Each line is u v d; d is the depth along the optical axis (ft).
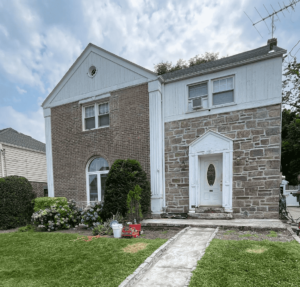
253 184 22.03
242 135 22.89
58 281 10.57
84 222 24.06
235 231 18.07
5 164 45.65
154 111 27.04
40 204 26.07
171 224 20.93
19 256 14.97
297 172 55.52
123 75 29.66
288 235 16.17
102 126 31.83
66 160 33.68
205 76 25.35
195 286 9.23
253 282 9.26
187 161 25.63
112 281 10.05
